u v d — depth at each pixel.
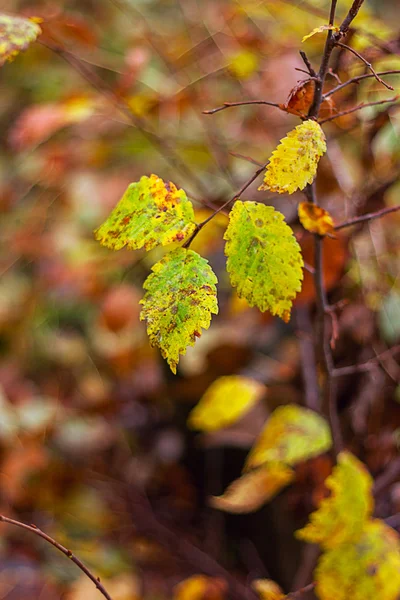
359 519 0.61
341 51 0.63
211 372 0.89
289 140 0.51
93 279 0.94
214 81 0.89
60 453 1.04
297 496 0.78
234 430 0.85
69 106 0.73
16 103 1.28
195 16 1.03
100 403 1.02
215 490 1.07
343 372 0.64
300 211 0.56
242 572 0.97
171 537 0.98
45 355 1.18
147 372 1.05
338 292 0.79
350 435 0.81
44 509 0.98
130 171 1.06
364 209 0.72
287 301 0.51
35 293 1.12
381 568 0.61
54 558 0.91
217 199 0.72
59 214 1.06
